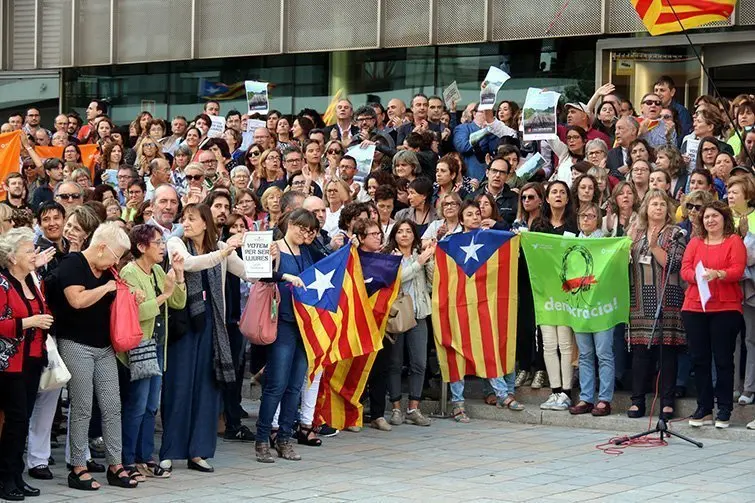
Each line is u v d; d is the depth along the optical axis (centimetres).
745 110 1359
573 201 1262
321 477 1008
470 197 1340
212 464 1066
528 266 1244
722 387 1140
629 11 1728
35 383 957
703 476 986
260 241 1008
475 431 1214
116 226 965
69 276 955
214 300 1034
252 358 1405
